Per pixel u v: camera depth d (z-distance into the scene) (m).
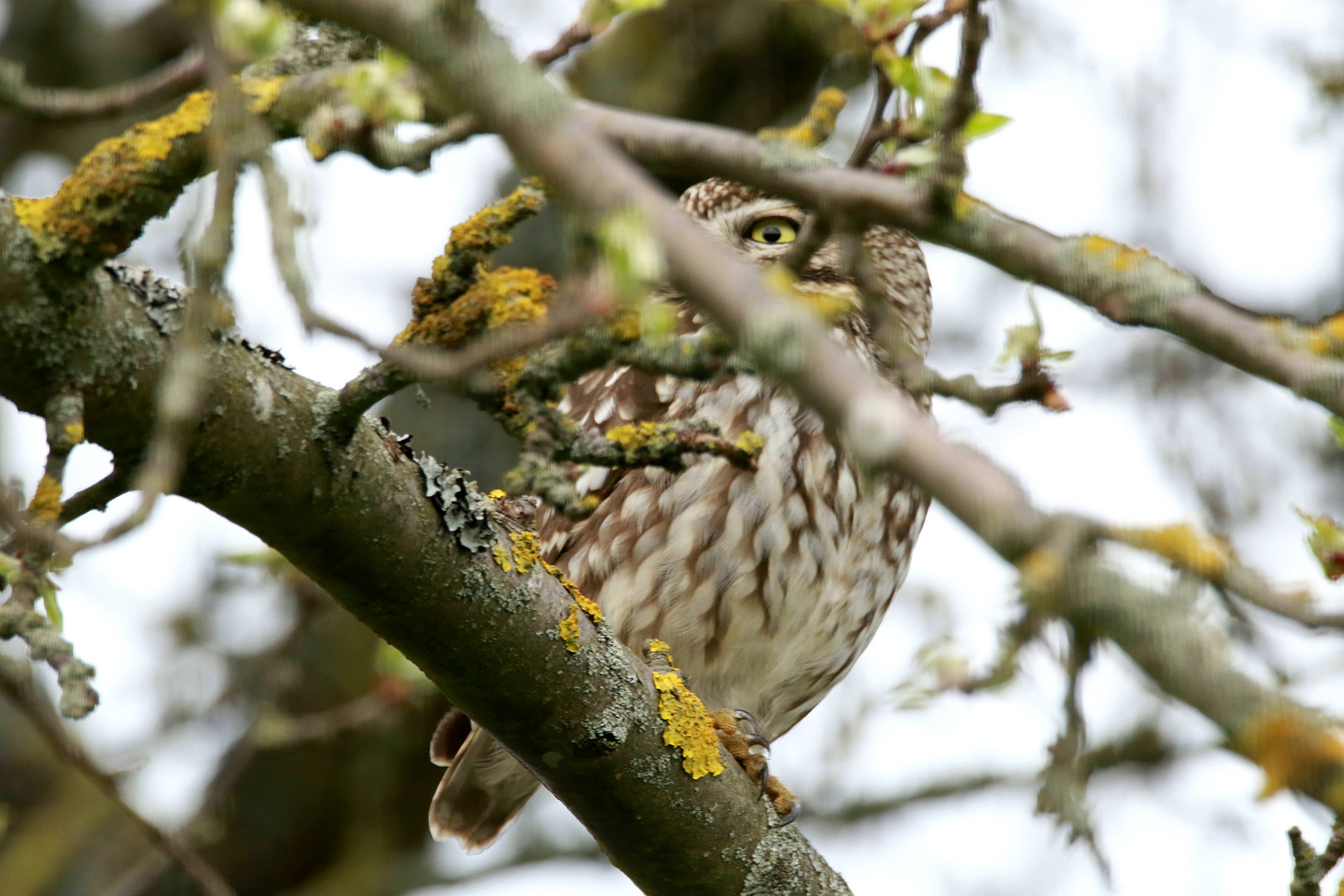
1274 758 3.48
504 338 4.78
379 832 12.62
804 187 5.12
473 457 11.82
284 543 5.81
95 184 4.83
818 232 5.30
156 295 5.16
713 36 12.05
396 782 12.80
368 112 5.50
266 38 5.29
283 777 12.60
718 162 5.21
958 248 4.93
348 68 5.49
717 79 12.22
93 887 12.16
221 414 5.34
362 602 6.03
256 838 12.62
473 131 5.56
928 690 8.25
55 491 4.80
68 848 12.02
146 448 5.26
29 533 4.46
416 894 12.45
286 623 12.39
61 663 4.48
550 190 4.72
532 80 4.01
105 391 5.07
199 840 10.20
